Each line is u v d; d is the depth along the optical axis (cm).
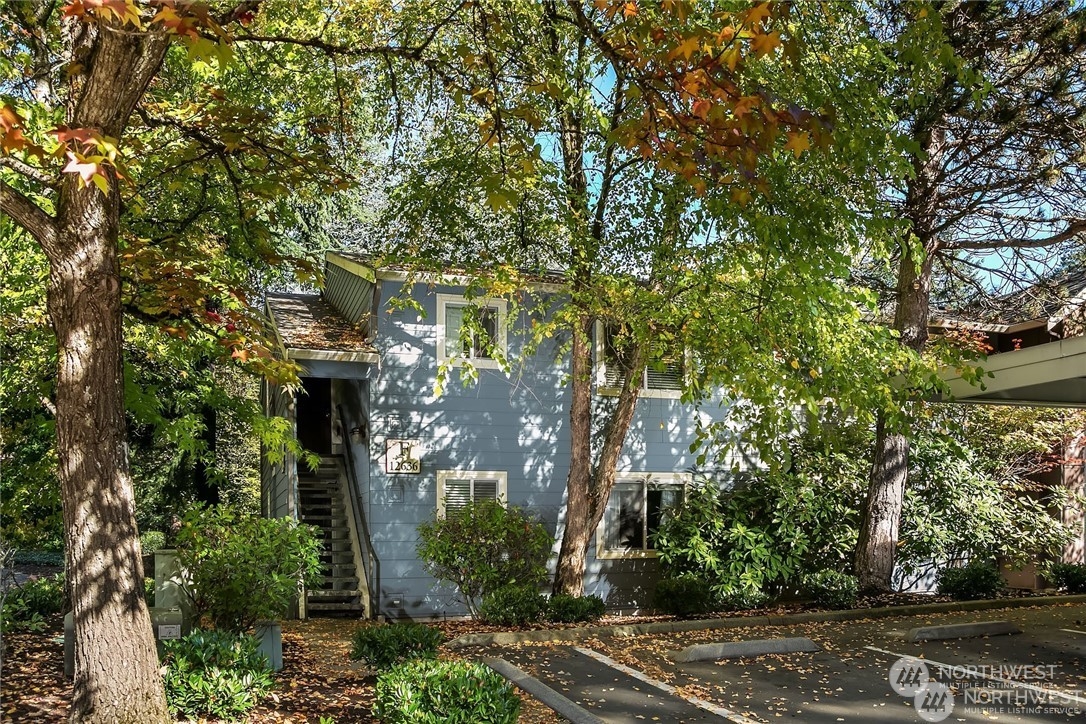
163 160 1031
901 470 1711
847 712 908
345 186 998
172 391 1905
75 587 665
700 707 922
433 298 1630
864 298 1205
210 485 2317
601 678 1039
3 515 1347
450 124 1327
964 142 1507
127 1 492
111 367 684
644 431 1767
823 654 1177
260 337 1035
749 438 1221
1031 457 2059
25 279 1125
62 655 970
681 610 1506
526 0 1105
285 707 828
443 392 1625
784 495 1688
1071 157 1437
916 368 1201
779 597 1730
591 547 1706
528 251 1393
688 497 1750
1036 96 1410
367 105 1446
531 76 1102
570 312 1287
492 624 1416
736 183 742
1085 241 1641
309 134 1244
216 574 991
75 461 668
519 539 1510
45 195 1098
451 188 1288
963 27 1360
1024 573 2122
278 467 1816
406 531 1580
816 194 959
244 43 1241
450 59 1003
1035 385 1256
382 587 1547
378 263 1403
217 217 1227
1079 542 2088
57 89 1063
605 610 1531
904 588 1936
